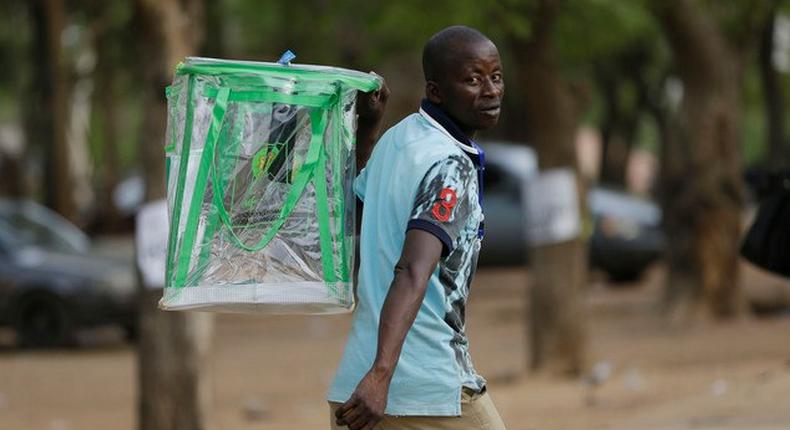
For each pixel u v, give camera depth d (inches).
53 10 1425.9
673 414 601.0
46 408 807.1
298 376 909.8
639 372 793.6
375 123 271.6
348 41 1155.9
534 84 792.3
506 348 995.3
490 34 799.7
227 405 781.9
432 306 245.3
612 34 909.8
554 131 802.2
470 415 250.4
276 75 248.5
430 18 793.6
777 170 459.8
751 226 463.2
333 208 248.5
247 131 247.4
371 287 249.1
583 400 702.5
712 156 1058.1
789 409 578.6
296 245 247.8
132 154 2847.0
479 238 253.4
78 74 1668.3
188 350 570.9
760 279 1332.4
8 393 871.1
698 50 1037.2
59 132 1432.1
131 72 1676.9
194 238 246.5
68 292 1070.4
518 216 1382.9
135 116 2509.8
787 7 1082.1
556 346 807.1
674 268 1079.0
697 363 823.1
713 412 593.3
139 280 572.4
